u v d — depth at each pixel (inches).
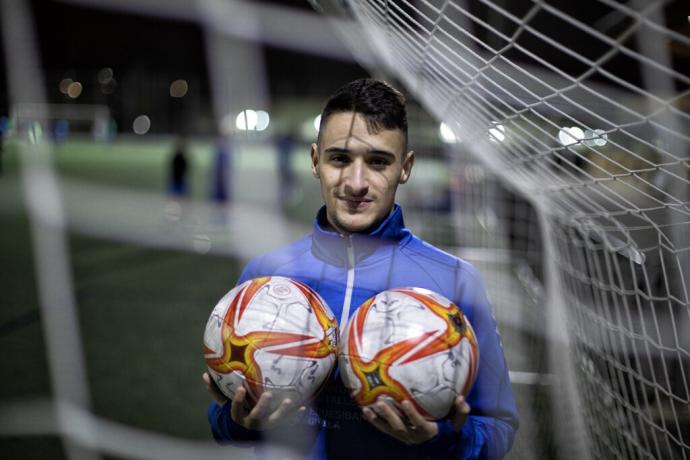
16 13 84.2
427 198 168.6
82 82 1235.9
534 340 109.3
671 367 79.0
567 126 50.4
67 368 130.2
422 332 41.9
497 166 93.7
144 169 709.3
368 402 42.1
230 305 45.2
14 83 85.7
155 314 175.3
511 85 51.4
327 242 50.4
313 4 75.1
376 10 55.7
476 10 45.1
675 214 63.2
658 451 58.6
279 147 442.0
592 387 77.6
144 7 115.5
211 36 148.4
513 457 76.6
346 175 45.5
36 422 104.4
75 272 227.8
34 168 235.3
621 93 42.4
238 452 95.8
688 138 33.4
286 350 42.6
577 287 85.8
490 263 144.3
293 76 632.4
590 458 75.4
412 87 97.3
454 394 41.7
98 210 386.0
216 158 320.8
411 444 42.1
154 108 1270.9
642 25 25.2
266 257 54.3
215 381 45.3
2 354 139.6
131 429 104.4
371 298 45.3
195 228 319.6
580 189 65.4
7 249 273.9
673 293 90.1
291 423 46.3
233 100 153.3
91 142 1241.4
